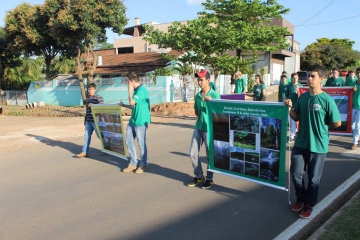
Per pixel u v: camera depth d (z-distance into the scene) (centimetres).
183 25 1708
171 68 2423
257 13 2070
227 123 516
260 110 474
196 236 397
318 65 418
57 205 507
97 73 2797
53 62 4388
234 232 404
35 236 412
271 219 435
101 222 443
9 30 2730
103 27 2502
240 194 527
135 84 628
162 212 468
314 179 426
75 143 988
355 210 428
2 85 3825
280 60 3931
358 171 617
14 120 1764
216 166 543
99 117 744
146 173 652
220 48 1736
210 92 538
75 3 2266
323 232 377
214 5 2148
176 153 812
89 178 633
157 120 1468
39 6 2617
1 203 522
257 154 490
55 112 2270
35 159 801
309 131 421
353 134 795
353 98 783
